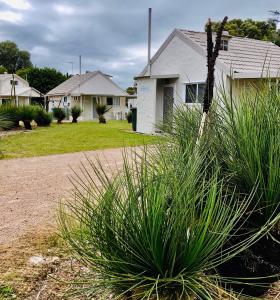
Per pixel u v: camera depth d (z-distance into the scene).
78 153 10.66
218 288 1.84
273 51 15.93
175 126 3.25
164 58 16.09
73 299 2.35
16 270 3.09
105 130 19.64
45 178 7.10
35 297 2.67
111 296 2.29
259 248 2.45
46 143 13.46
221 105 2.98
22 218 4.59
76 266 3.13
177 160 2.38
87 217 2.11
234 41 15.52
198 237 1.84
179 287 1.86
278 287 2.49
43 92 57.59
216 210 2.01
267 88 2.93
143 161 2.27
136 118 18.19
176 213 1.85
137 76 17.45
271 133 2.51
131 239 1.92
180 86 15.16
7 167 8.47
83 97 38.62
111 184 2.15
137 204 1.95
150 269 1.91
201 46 14.02
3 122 17.98
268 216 2.42
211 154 2.59
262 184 2.42
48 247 3.56
